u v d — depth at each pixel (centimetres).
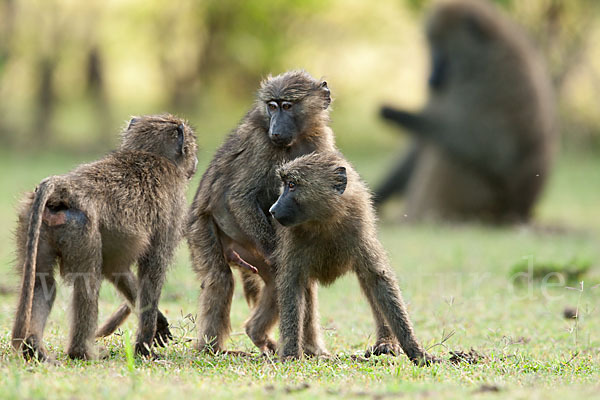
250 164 1277
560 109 5106
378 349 1162
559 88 4806
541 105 3023
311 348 1180
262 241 1241
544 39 4784
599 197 3859
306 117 1300
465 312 1506
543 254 2178
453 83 3006
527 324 1427
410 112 3042
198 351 1172
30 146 4950
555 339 1309
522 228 2773
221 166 1302
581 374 1032
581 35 4888
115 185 1083
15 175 3831
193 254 1291
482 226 2919
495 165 2989
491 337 1313
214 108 5603
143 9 5566
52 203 1005
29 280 959
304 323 1182
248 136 1298
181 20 5575
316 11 5459
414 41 5794
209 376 969
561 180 4353
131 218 1083
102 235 1056
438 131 3009
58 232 999
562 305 1599
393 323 1116
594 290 1716
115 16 5556
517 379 976
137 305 1122
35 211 974
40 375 915
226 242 1277
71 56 5284
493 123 2972
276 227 1188
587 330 1381
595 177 4425
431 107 3047
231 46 5425
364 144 5447
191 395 844
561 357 1165
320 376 988
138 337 1118
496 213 3056
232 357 1115
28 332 981
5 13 5100
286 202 1111
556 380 979
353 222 1124
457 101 2998
